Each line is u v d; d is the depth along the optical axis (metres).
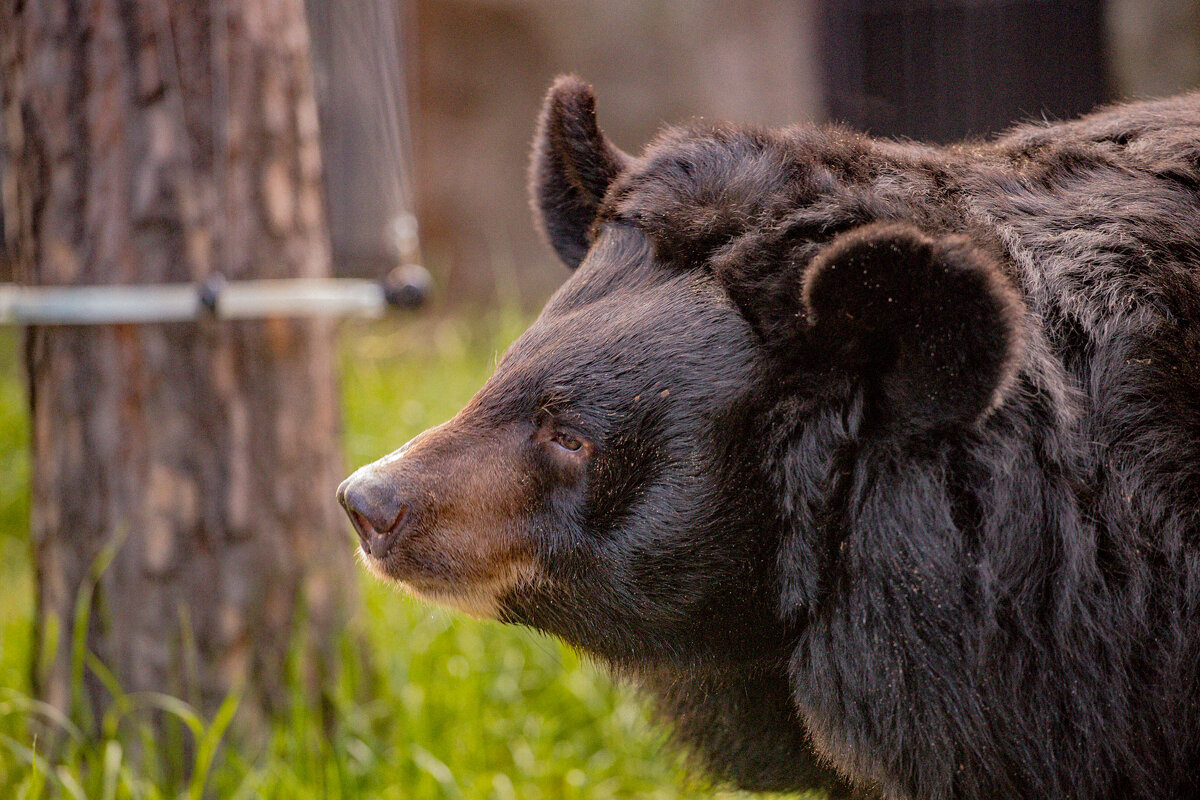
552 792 7.20
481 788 6.91
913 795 4.31
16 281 6.65
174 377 6.28
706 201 4.57
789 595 4.41
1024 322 4.03
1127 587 4.11
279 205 6.41
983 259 3.64
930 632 4.11
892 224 3.83
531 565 4.65
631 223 4.71
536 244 19.38
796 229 4.37
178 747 6.48
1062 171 4.71
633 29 18.91
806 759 5.28
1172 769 4.22
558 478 4.56
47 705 6.54
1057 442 4.08
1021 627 4.09
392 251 7.23
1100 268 4.34
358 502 4.64
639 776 7.35
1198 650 4.14
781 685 5.11
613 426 4.41
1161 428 4.15
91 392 6.30
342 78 6.93
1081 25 17.25
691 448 4.35
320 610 6.89
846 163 4.66
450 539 4.62
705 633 4.67
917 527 4.08
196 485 6.38
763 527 4.41
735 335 4.34
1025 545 4.07
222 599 6.50
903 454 4.11
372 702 7.23
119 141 6.06
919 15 17.73
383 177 7.09
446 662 7.80
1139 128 4.96
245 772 6.39
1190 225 4.48
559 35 18.97
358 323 14.02
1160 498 4.13
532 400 4.55
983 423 4.08
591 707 7.78
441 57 18.95
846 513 4.23
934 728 4.17
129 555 6.39
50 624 6.49
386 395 11.87
